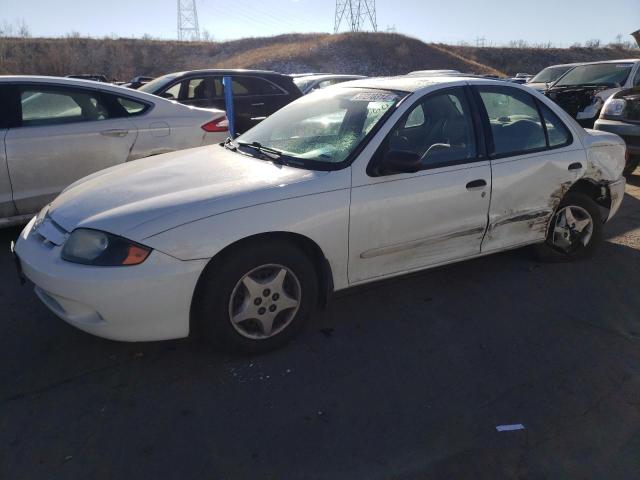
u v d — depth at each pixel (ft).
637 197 21.49
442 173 11.12
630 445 7.66
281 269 9.61
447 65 160.15
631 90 24.36
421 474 7.09
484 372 9.43
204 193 9.30
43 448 7.49
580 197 13.91
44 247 9.31
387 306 11.87
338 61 152.05
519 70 202.49
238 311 9.41
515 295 12.43
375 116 11.03
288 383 9.04
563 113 13.65
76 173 15.94
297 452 7.47
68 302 8.68
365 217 10.20
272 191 9.44
